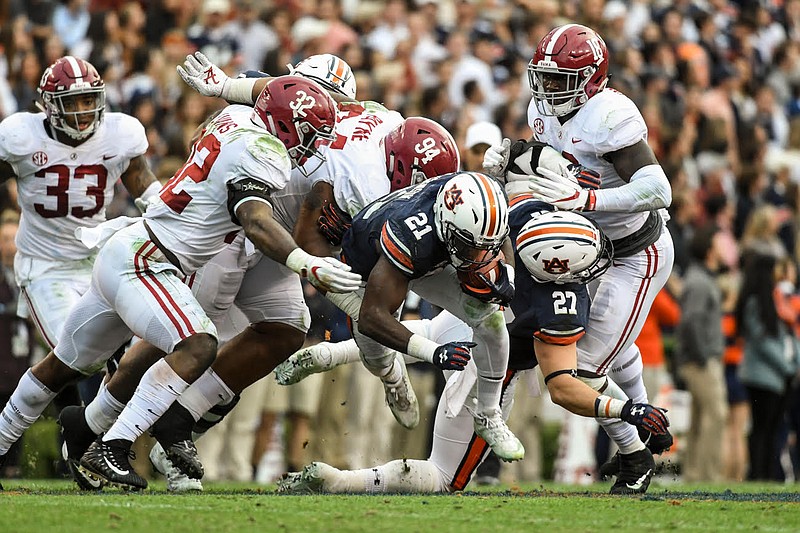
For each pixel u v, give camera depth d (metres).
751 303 33.50
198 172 18.81
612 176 20.58
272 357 21.19
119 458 19.06
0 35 34.12
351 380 30.52
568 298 19.00
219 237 19.08
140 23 37.66
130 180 23.53
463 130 35.59
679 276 35.00
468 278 17.78
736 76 45.94
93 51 34.34
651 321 31.72
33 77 33.75
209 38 38.03
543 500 18.53
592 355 20.75
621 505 17.83
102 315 19.61
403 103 36.78
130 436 18.95
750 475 34.00
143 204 22.22
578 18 44.03
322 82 20.92
